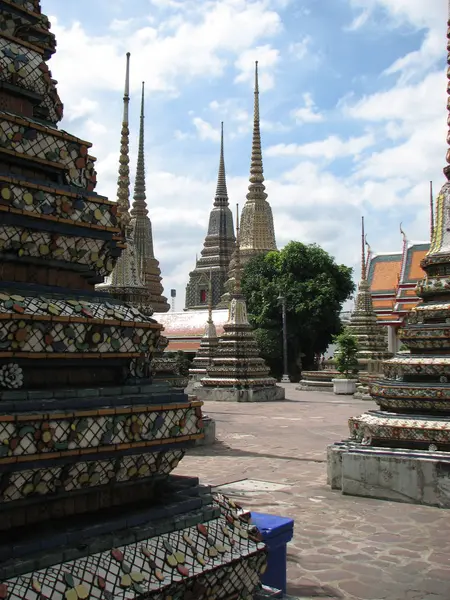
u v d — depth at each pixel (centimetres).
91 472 456
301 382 4809
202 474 1434
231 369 3712
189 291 9144
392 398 1241
